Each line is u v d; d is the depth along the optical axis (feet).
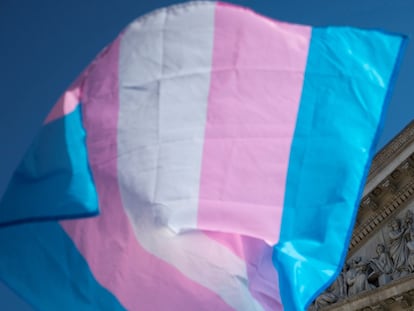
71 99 33.19
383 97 37.68
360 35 37.37
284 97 36.65
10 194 32.07
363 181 37.88
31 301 34.88
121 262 36.45
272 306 38.75
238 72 35.86
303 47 36.73
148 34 34.63
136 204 35.99
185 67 35.24
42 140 32.63
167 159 35.91
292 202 37.50
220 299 37.99
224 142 36.27
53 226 35.24
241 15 35.50
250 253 38.04
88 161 33.45
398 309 104.58
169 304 37.47
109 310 36.45
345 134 37.50
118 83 34.55
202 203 36.63
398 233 108.47
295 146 37.06
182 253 37.27
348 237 37.93
